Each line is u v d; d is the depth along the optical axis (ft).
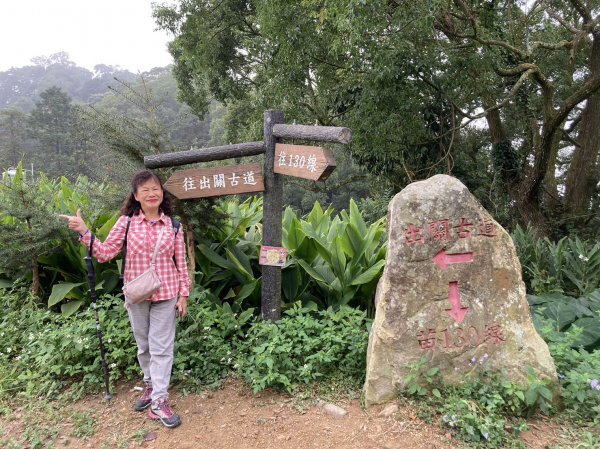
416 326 9.92
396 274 9.96
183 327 12.06
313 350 11.41
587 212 40.63
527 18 35.53
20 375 10.93
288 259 14.85
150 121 13.94
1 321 13.67
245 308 14.78
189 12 52.60
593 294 14.87
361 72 30.12
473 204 10.26
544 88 31.55
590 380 9.45
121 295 14.25
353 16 22.58
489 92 31.89
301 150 11.76
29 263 14.38
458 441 8.70
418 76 29.19
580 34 33.19
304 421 9.43
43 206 14.26
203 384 10.98
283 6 30.12
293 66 31.89
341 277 14.61
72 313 13.37
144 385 10.94
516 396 9.45
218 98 61.87
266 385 10.68
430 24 25.61
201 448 8.73
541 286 17.94
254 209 17.88
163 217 9.43
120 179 13.92
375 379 9.82
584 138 42.39
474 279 10.15
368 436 8.87
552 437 8.98
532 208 36.22
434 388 9.79
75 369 10.99
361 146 33.47
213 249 15.19
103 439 9.05
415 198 10.18
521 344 10.03
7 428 9.46
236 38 56.24
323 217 17.40
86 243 9.30
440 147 35.76
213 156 12.76
